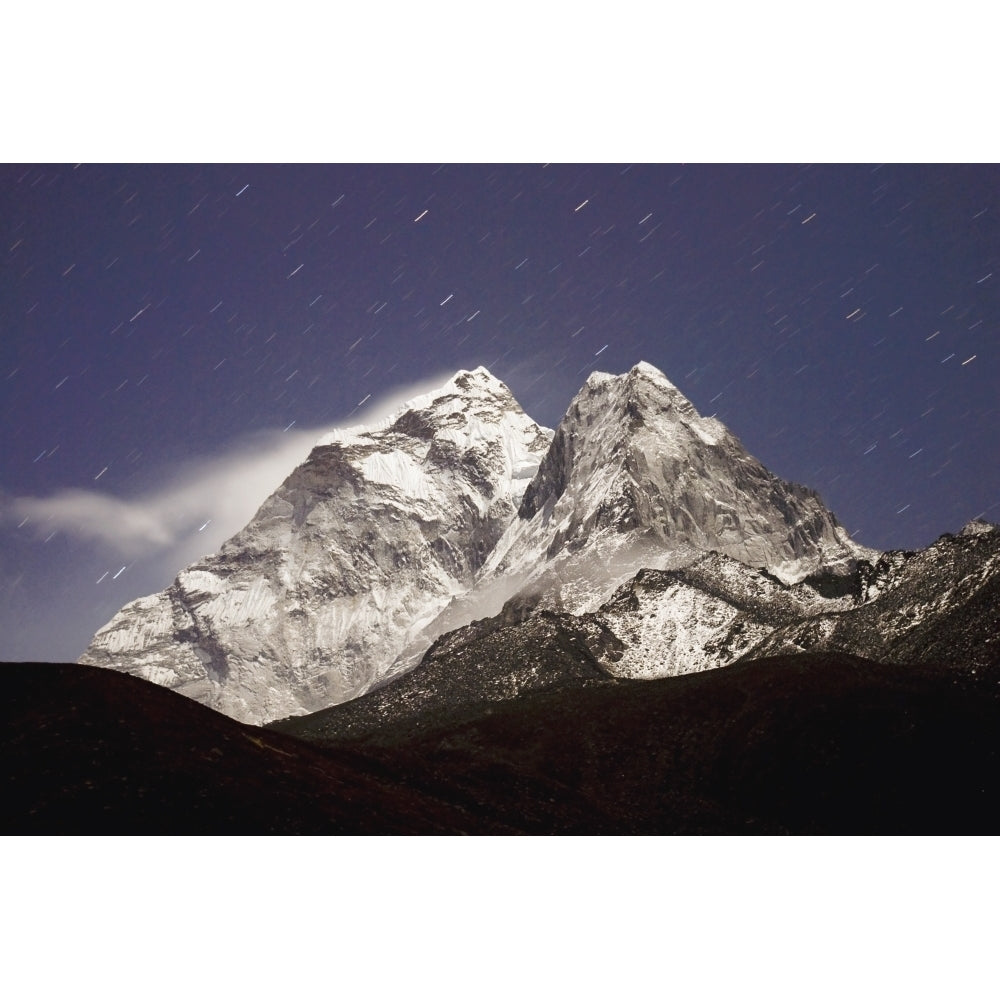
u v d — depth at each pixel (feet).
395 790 488.85
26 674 443.73
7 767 394.11
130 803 387.96
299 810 411.95
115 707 434.30
